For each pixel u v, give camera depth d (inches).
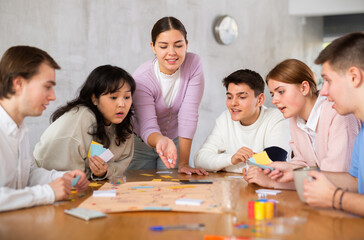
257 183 66.7
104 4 159.8
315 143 70.4
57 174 62.1
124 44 166.1
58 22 147.6
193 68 102.4
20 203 47.0
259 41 218.4
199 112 190.5
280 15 229.9
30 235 36.4
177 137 111.8
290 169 65.1
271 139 92.4
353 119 64.7
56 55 147.4
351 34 48.7
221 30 195.9
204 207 47.4
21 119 55.5
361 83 47.3
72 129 76.6
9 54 52.1
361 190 53.1
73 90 151.9
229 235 35.9
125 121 83.9
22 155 58.3
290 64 69.0
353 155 56.5
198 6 189.9
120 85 77.7
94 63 157.6
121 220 41.8
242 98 91.7
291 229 37.9
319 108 68.0
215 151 97.9
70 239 35.1
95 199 52.9
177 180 73.8
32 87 52.2
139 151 110.2
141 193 57.6
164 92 100.0
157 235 36.1
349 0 225.9
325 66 49.6
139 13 170.1
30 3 140.4
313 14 234.2
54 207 48.5
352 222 40.6
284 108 70.4
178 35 88.8
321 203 46.2
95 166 73.3
